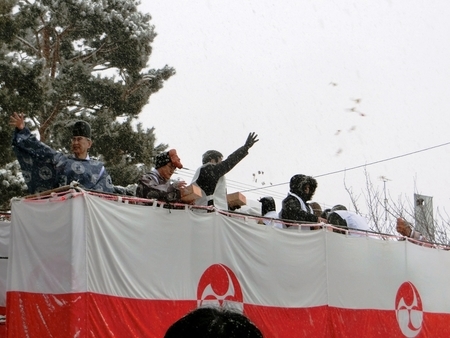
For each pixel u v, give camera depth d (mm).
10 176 19797
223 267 6969
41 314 5910
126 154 22562
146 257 6301
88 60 23547
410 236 10414
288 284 7586
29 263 6156
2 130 17969
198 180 7625
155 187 6770
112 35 22875
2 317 7242
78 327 5648
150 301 6230
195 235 6781
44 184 6844
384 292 8891
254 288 7211
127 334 5973
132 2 24109
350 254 8492
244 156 7715
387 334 8789
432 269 9891
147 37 23359
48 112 21734
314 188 8930
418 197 24125
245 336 2146
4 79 18516
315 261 7984
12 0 19953
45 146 6832
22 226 6285
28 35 23266
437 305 9820
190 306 6574
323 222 8648
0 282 7582
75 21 22547
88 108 23141
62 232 5910
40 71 18969
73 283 5727
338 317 8102
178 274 6543
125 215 6219
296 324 7539
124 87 22828
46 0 22438
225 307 2248
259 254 7359
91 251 5898
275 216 9352
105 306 5883
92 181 6895
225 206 7867
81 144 7004
